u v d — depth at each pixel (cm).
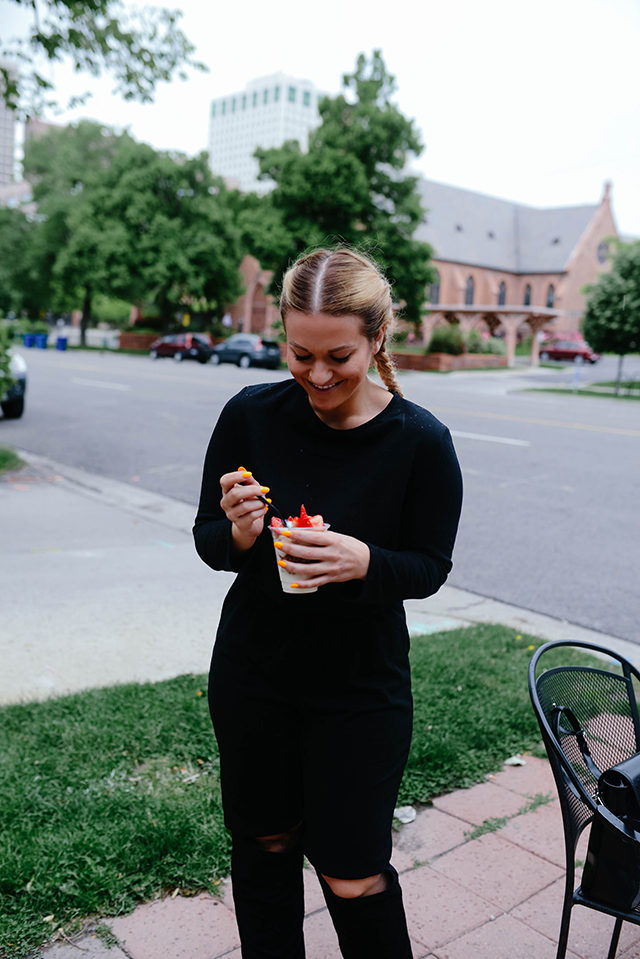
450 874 266
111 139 5222
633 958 229
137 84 783
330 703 169
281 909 185
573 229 7262
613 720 223
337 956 227
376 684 171
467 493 926
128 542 691
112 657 438
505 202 7650
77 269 4281
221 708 179
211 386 2069
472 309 4456
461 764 332
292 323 156
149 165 4094
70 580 571
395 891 171
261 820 181
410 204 3484
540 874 268
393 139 3431
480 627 513
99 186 4156
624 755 221
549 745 180
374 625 172
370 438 170
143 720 350
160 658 439
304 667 170
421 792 313
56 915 233
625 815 170
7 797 284
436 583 167
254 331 5766
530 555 697
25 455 1095
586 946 234
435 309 4619
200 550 176
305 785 173
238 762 179
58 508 809
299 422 174
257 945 182
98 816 277
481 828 293
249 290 5706
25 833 263
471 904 251
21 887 239
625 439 1379
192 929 233
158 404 1653
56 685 399
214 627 491
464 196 7306
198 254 4050
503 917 246
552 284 7131
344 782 167
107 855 254
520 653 464
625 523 811
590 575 646
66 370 2514
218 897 247
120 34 751
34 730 339
